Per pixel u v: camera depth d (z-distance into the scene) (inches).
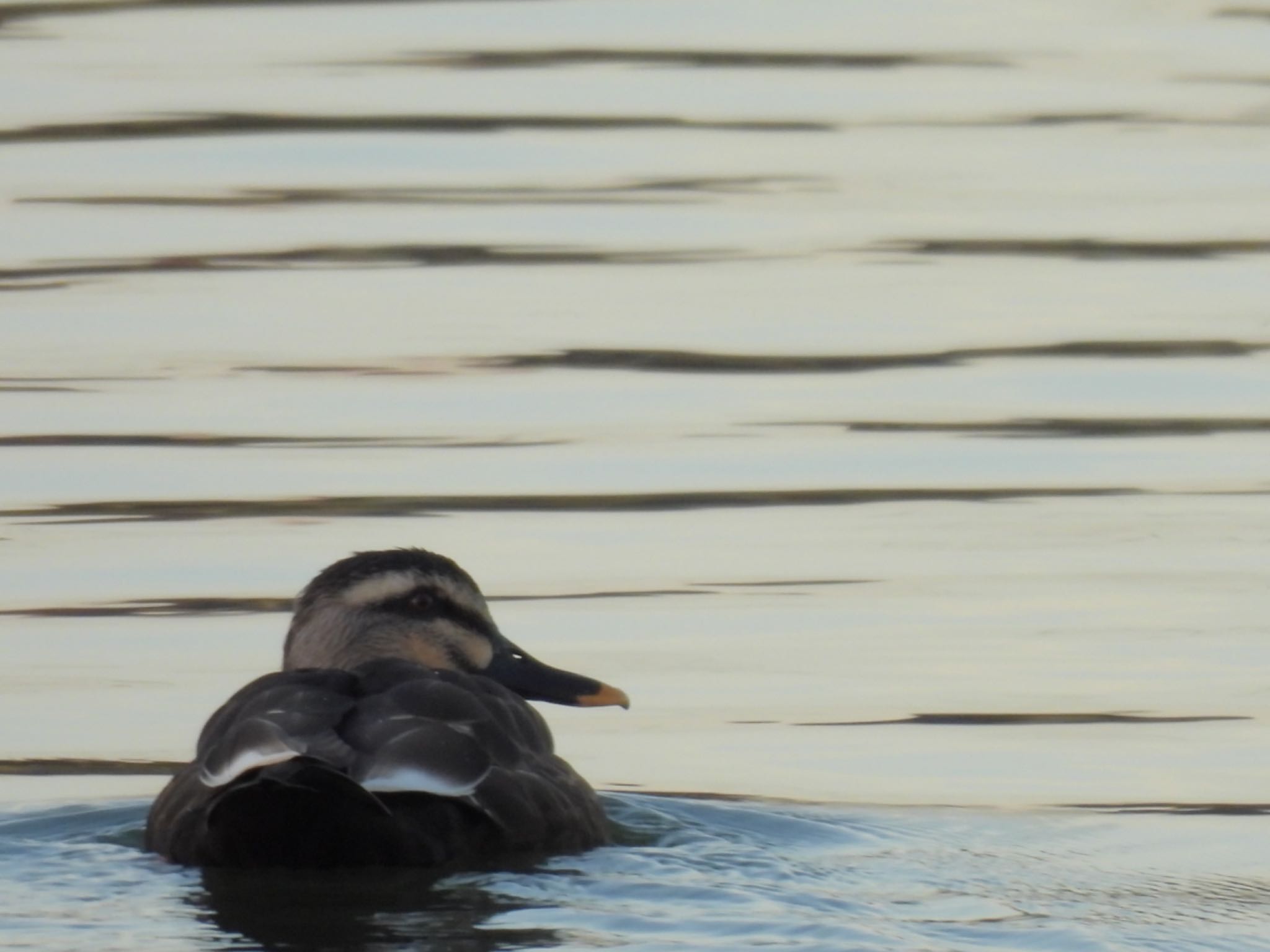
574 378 711.7
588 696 450.0
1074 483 639.1
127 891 362.3
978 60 1012.5
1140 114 951.6
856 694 516.7
